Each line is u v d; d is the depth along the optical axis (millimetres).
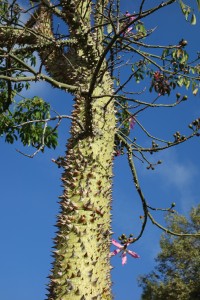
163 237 27672
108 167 5180
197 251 26609
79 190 4887
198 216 27234
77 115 5379
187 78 5750
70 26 5812
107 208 5012
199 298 26031
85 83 5590
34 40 6402
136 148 6074
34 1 5391
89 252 4598
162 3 4098
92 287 4465
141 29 5504
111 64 4867
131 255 5066
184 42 5562
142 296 27516
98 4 5922
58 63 6051
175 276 26734
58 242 4676
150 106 4762
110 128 5395
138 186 5570
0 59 6031
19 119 8195
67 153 5234
